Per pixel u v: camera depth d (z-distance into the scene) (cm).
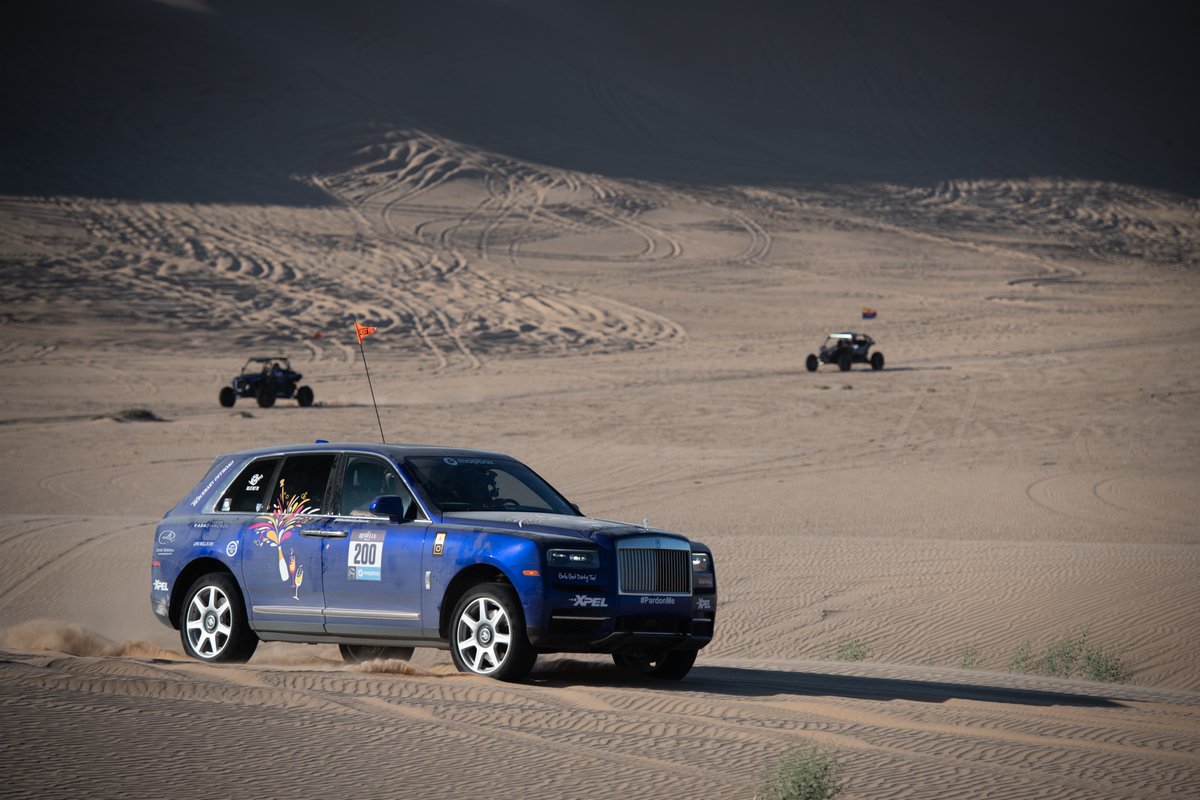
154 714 2750
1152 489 11519
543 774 2384
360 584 3609
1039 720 3034
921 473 12325
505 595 3372
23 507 9662
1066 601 6134
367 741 2602
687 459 13088
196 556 3916
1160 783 2445
